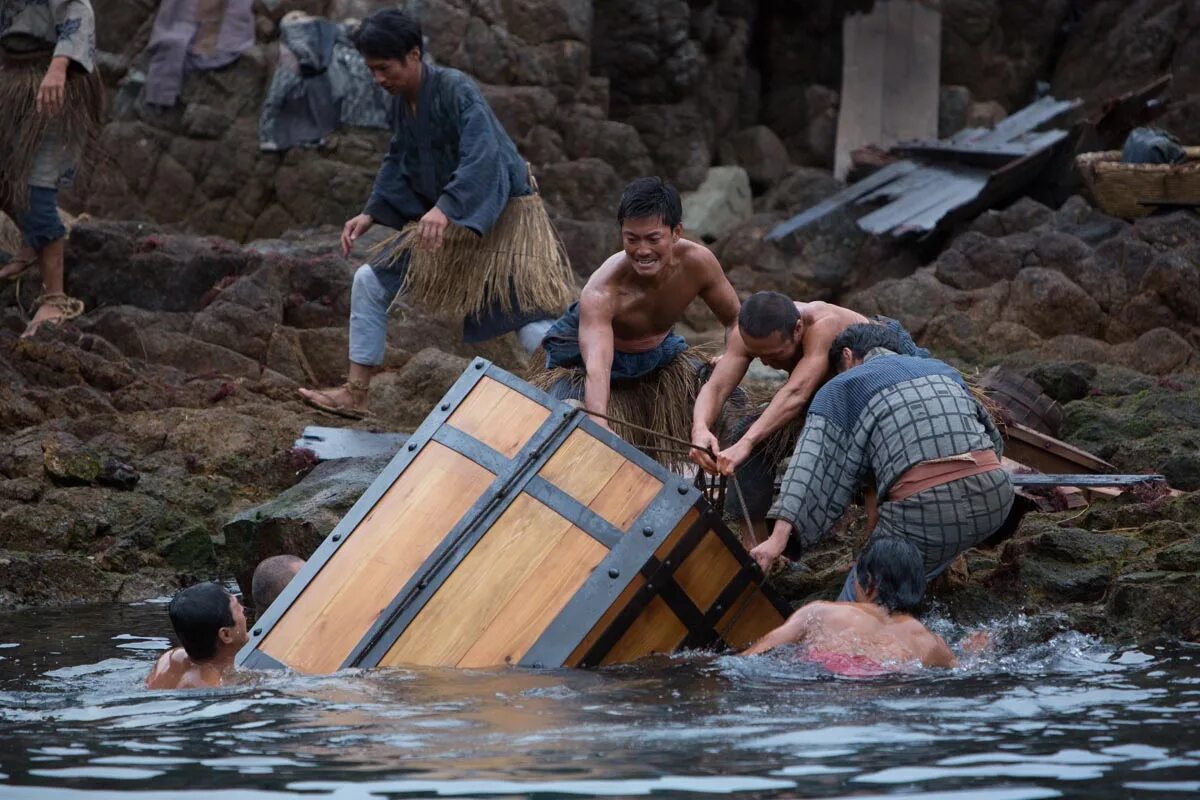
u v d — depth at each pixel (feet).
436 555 52.44
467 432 55.31
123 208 141.28
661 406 66.64
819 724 42.19
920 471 54.90
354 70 139.44
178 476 84.64
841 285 143.13
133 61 144.25
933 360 57.88
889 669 49.96
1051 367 97.30
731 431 64.54
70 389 92.68
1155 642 54.90
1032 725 41.88
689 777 36.81
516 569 51.96
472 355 111.86
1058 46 170.71
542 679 48.26
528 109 144.97
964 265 126.11
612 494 53.01
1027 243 124.88
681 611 52.60
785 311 59.16
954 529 54.90
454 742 40.50
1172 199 127.65
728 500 63.82
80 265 110.52
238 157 140.87
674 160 156.15
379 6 142.51
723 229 153.99
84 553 76.95
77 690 49.96
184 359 105.50
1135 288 119.14
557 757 38.83
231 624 51.52
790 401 58.95
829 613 51.55
